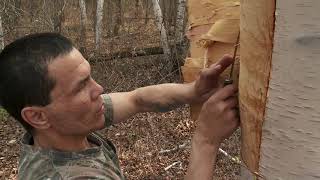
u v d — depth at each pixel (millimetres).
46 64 1151
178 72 6086
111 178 1271
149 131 4867
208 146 1261
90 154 1275
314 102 945
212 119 1243
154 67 6297
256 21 1020
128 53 6465
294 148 994
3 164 4508
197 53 1396
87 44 7180
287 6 935
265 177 1073
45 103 1182
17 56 1176
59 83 1162
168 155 4496
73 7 7836
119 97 1592
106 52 6527
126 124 4984
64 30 6883
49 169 1205
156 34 7062
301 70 943
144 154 4488
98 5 7133
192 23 1375
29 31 6613
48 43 1177
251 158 1130
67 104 1185
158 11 6578
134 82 5863
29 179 1221
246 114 1126
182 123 5012
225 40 1285
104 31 7957
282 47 962
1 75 1196
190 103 1493
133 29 7430
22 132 5125
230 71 1322
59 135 1249
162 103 1548
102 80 5844
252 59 1060
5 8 6602
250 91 1087
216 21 1308
